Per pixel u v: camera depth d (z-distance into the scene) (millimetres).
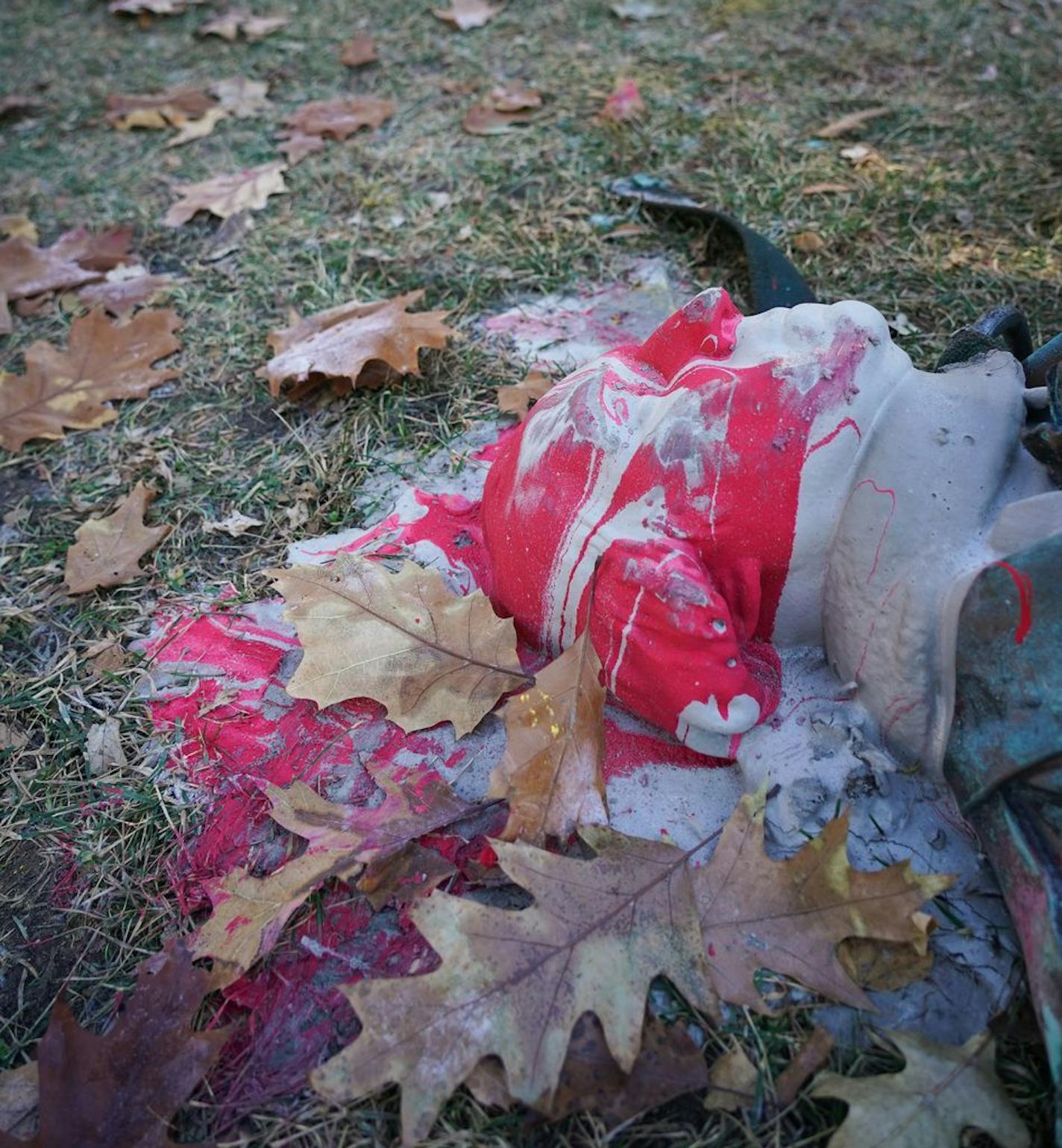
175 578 1821
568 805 1308
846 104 2953
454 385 2135
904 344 2104
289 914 1261
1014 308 1404
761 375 1242
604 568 1312
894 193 2555
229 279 2547
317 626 1553
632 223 2547
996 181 2590
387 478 1952
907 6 3420
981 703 1137
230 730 1567
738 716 1270
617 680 1350
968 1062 1088
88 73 3615
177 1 3955
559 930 1164
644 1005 1130
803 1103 1122
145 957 1323
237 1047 1224
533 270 2434
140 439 2125
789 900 1196
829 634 1317
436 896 1169
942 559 1174
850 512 1225
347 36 3652
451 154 2898
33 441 2158
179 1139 1155
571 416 1368
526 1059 1093
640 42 3383
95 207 2900
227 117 3264
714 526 1255
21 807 1502
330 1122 1150
